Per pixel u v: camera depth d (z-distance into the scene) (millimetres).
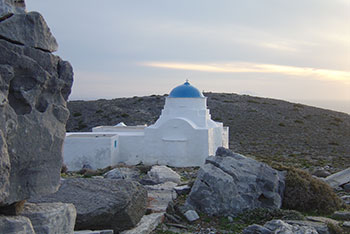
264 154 40531
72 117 68188
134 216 10859
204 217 13312
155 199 15344
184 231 11898
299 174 17062
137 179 21594
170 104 32781
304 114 72188
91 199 10305
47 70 6691
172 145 30312
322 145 48750
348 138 55062
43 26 6598
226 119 64875
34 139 6395
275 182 15055
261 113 69688
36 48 6492
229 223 12898
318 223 11891
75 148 29000
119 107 74250
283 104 82625
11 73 5938
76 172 26578
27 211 6691
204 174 14414
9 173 5785
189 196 14352
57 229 6898
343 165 33094
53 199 10188
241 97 87812
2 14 5953
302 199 15031
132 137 31156
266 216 13195
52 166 6832
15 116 6004
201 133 30125
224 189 13922
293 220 12492
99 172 25203
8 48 5980
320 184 16078
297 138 53125
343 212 13539
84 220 9656
